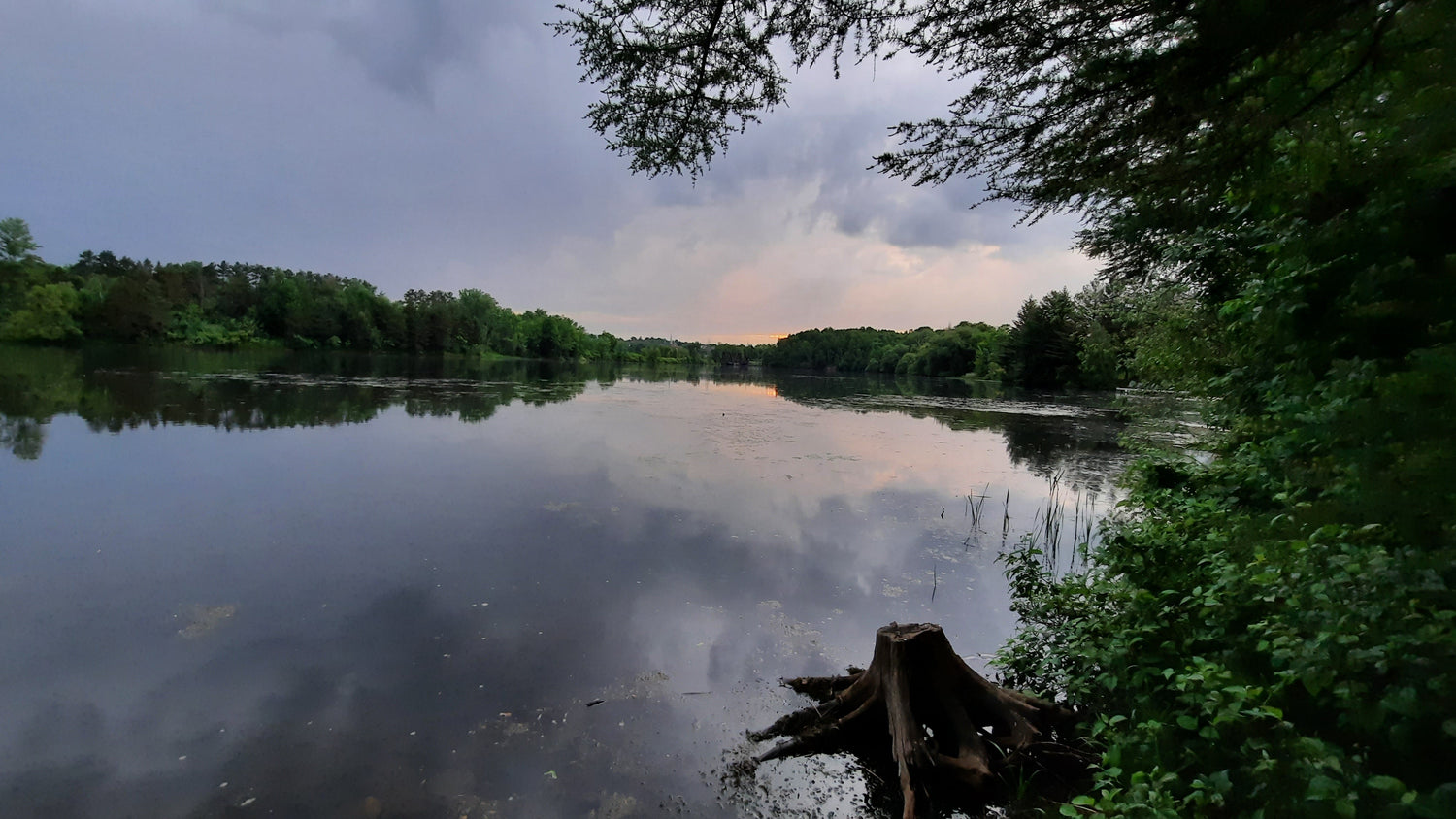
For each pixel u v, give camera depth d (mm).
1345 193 2111
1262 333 3041
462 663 4141
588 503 7980
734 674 4094
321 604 4926
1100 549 4352
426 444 11383
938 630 3447
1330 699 2195
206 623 4566
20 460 8945
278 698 3711
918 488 9578
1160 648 3020
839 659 4328
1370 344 2057
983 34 2174
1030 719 3357
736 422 17484
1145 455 5977
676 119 3447
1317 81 1865
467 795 2994
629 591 5336
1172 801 1979
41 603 4809
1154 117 1966
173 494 7621
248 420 12977
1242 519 3281
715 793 3049
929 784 3023
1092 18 2002
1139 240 4188
